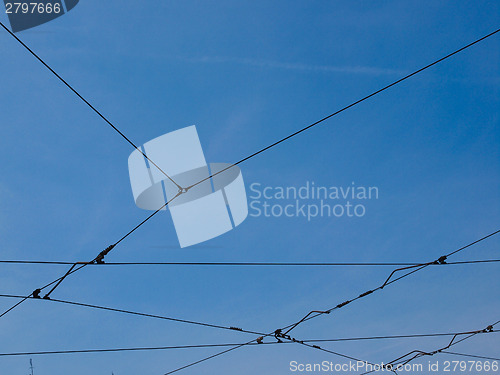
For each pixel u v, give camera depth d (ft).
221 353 55.77
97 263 45.19
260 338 55.67
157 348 52.85
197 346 54.49
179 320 52.31
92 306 47.83
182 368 55.72
